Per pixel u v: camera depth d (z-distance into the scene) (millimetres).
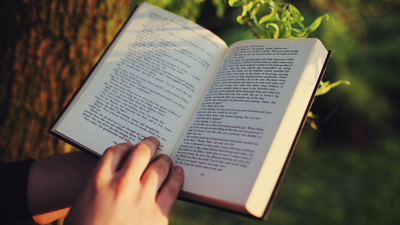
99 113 452
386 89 2324
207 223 1322
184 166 426
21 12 585
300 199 1585
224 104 450
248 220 1357
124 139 442
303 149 2113
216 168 410
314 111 2416
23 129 601
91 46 609
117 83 470
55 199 444
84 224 348
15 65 590
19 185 435
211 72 497
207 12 2400
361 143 2293
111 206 352
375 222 1431
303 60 440
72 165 460
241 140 417
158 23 511
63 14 589
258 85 444
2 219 423
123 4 632
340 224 1393
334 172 1897
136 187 367
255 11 509
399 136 2283
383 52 2342
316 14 1942
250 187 387
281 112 417
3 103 595
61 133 440
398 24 2430
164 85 474
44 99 601
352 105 2219
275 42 467
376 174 1847
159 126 453
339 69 2055
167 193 391
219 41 519
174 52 494
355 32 1853
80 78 611
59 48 597
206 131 440
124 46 493
